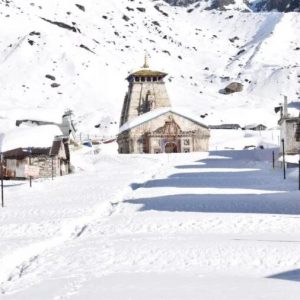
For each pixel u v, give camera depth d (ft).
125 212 104.63
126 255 63.87
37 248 73.26
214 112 647.97
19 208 116.57
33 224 92.32
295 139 209.67
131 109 468.34
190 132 379.55
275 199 114.62
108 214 105.09
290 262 58.29
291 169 187.73
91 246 70.44
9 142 220.23
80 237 79.46
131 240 73.41
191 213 98.53
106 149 427.33
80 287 49.88
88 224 91.35
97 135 542.57
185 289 47.50
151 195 130.52
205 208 105.09
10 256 66.44
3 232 86.99
